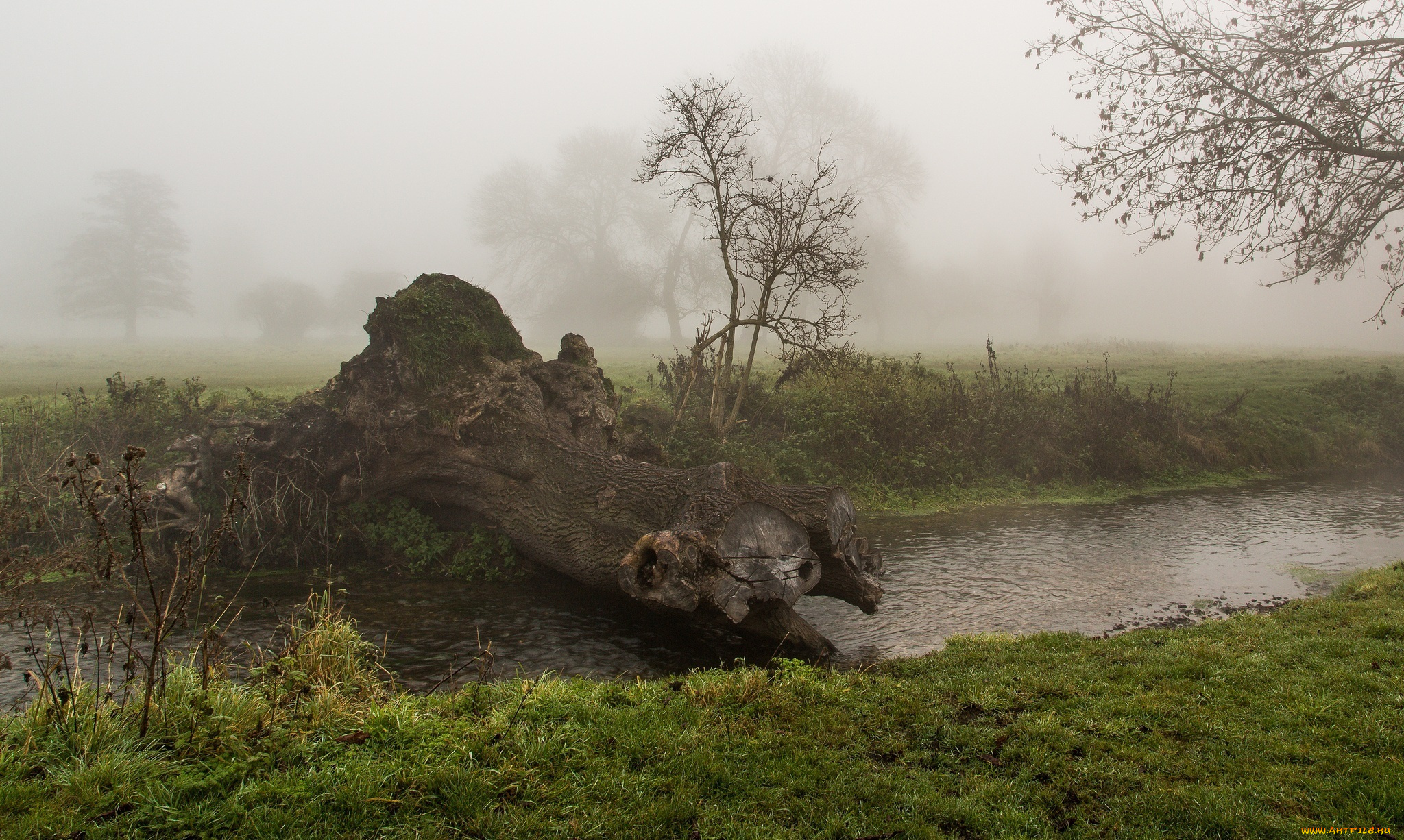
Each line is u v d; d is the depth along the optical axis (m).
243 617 7.81
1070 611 8.47
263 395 14.88
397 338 10.60
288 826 3.26
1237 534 12.49
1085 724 4.67
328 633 5.43
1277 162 16.28
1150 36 17.61
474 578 9.84
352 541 10.59
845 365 17.53
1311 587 9.46
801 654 7.06
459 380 10.42
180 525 9.81
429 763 3.82
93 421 12.74
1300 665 5.62
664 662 6.82
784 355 16.62
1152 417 18.86
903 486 15.50
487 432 10.24
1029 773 4.09
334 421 10.58
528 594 9.12
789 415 16.88
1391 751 4.11
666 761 4.09
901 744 4.47
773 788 3.90
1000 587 9.41
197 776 3.62
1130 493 16.41
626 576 6.67
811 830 3.52
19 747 3.76
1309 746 4.24
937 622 8.08
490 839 3.29
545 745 4.11
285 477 10.32
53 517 9.92
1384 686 5.02
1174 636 6.80
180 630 7.27
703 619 8.05
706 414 16.80
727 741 4.39
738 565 6.80
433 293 11.25
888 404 16.62
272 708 4.31
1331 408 22.42
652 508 8.03
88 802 3.33
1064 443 17.53
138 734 3.90
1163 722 4.69
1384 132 16.27
